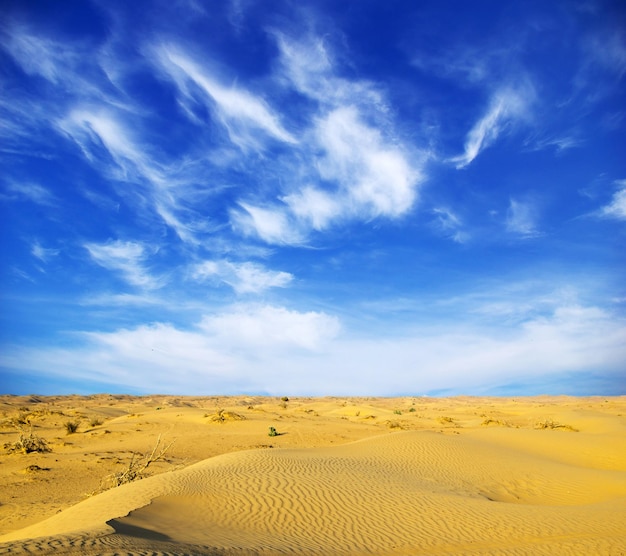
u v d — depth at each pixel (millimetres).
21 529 12297
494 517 12297
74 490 18219
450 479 18281
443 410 68438
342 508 12727
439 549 9891
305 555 9047
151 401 89625
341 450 23094
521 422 46500
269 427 37469
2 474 20938
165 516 11062
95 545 7410
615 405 79500
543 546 9922
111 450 27172
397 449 22969
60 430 35781
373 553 9609
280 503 12820
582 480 18531
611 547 9688
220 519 11320
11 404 65500
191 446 28984
